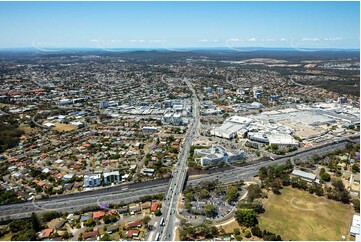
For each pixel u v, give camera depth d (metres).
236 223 161.12
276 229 156.00
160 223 160.25
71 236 151.38
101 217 166.50
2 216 171.62
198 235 151.00
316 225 159.38
